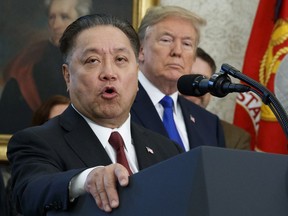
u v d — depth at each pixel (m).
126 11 6.54
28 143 3.28
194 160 1.97
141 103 4.81
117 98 3.41
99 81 3.40
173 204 1.98
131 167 3.43
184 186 1.96
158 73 4.89
